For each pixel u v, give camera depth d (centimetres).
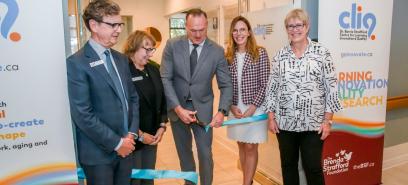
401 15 367
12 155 165
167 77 241
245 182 290
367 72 275
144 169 225
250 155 283
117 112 166
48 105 169
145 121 214
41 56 165
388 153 360
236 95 269
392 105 359
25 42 161
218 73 252
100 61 159
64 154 176
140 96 210
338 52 258
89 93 157
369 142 289
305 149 223
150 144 220
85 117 154
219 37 448
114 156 170
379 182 305
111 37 159
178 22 635
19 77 161
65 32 195
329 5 248
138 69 213
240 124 274
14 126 163
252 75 261
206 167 250
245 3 368
